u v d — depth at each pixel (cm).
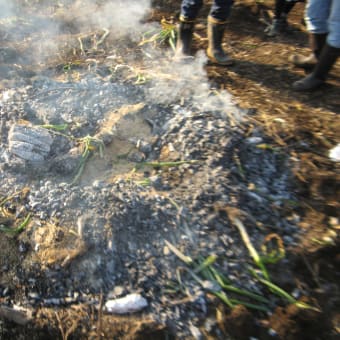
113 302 184
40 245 200
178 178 219
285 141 240
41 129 237
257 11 375
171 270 190
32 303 190
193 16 291
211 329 175
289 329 173
